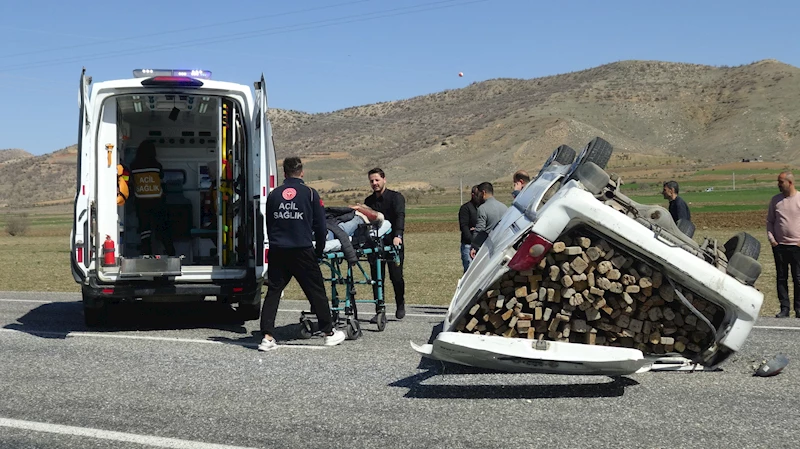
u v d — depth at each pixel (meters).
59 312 11.52
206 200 12.01
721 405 5.91
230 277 9.46
